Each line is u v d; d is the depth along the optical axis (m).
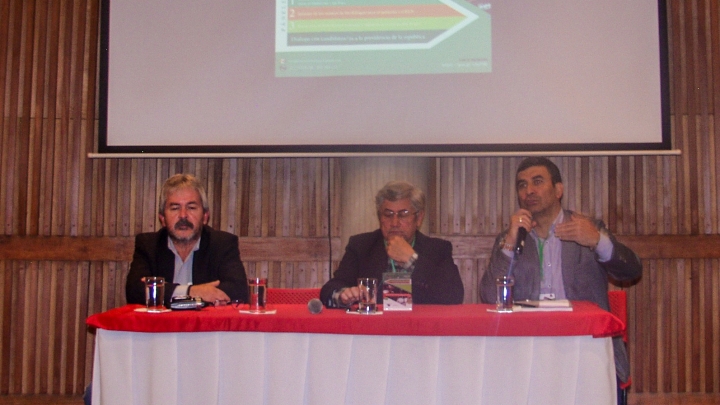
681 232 4.00
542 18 3.82
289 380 2.18
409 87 3.85
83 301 4.09
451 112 3.83
